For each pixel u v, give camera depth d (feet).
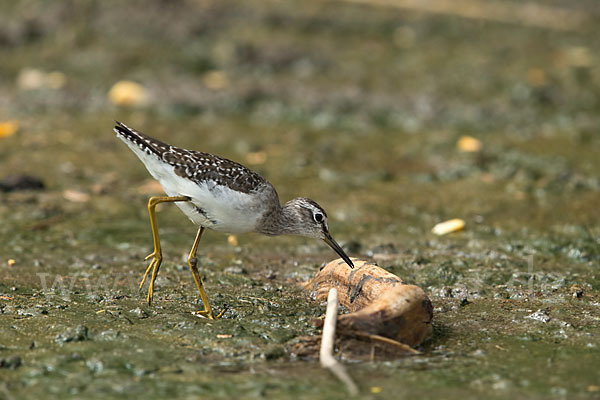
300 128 61.26
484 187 48.83
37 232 39.60
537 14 94.89
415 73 72.95
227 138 57.62
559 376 24.64
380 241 39.93
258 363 25.32
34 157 51.80
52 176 48.34
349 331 26.22
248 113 64.28
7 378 23.68
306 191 47.39
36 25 76.84
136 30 76.84
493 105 65.51
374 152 55.98
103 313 29.37
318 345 26.43
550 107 66.18
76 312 29.43
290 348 26.58
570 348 27.02
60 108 62.90
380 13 89.71
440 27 87.15
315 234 32.86
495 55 78.59
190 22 79.00
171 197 30.17
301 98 66.33
